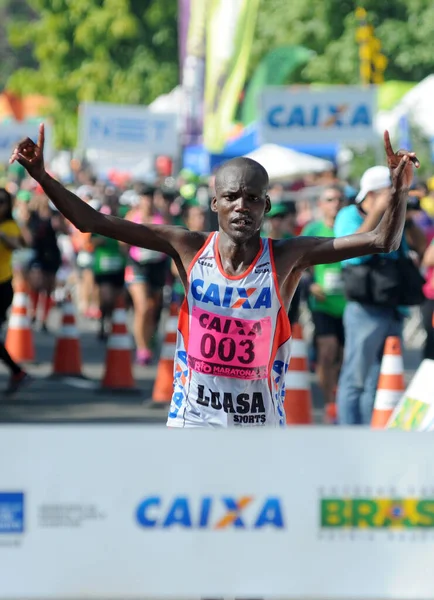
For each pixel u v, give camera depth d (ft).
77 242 165.78
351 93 134.62
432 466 26.55
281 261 36.27
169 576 26.40
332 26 264.72
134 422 79.46
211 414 36.40
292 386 69.10
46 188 36.06
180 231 36.58
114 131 166.20
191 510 26.43
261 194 35.60
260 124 135.03
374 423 66.03
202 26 158.71
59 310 181.78
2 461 26.17
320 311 78.79
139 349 115.03
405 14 262.67
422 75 267.18
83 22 365.61
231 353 36.06
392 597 26.58
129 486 26.35
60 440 26.25
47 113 364.79
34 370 108.37
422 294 66.49
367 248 36.14
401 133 160.97
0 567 26.20
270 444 26.50
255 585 26.45
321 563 26.53
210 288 36.14
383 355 66.59
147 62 366.63
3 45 578.25
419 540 26.61
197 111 168.66
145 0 368.27
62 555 26.27
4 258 93.04
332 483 26.50
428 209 150.00
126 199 166.50
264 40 270.46
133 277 113.80
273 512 26.48
